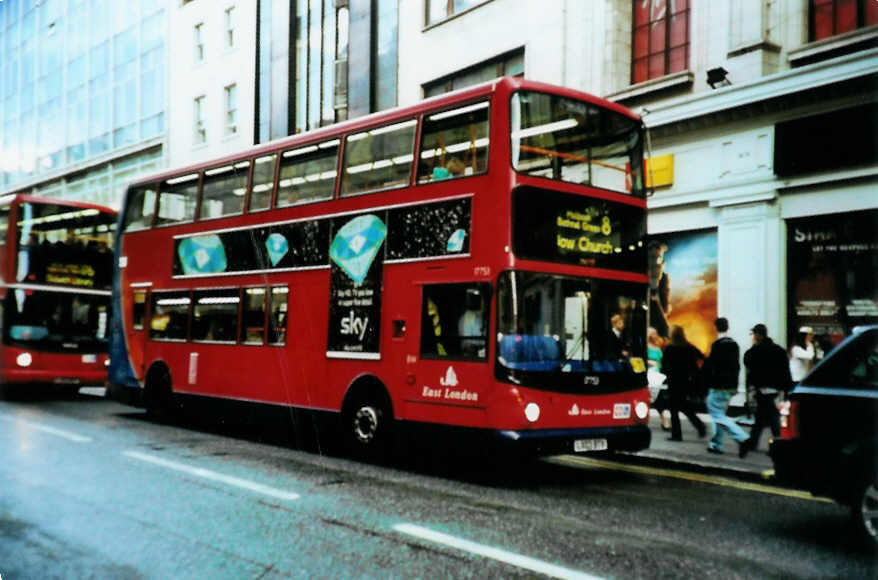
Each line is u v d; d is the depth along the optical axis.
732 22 14.23
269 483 8.12
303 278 10.95
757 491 8.23
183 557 5.34
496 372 8.22
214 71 27.52
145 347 14.05
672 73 15.36
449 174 9.05
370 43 22.38
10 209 17.73
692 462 9.53
